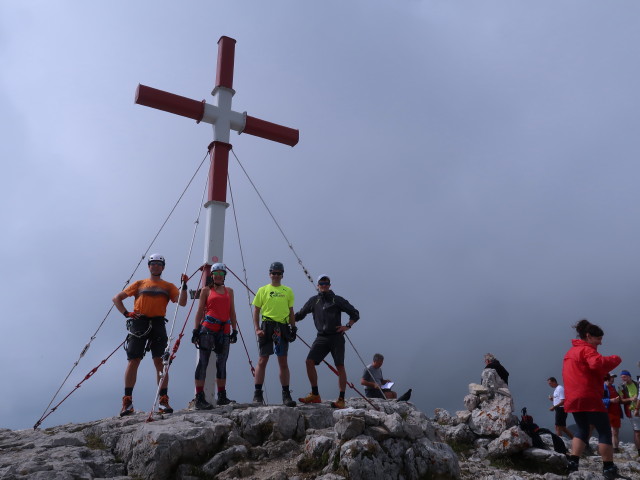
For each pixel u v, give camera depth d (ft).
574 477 22.65
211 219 32.42
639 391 34.71
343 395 26.40
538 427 27.20
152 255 27.61
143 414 25.17
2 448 21.74
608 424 22.47
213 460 19.72
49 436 23.24
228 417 22.84
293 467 19.65
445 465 20.17
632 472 27.45
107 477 19.38
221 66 36.42
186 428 20.72
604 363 22.07
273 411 22.25
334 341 26.78
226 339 26.40
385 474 18.88
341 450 19.03
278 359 27.02
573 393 22.89
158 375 26.21
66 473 18.22
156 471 19.10
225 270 26.91
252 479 18.75
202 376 25.26
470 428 28.48
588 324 23.44
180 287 28.32
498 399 28.86
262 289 28.14
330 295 27.53
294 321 28.02
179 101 34.35
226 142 34.68
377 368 36.29
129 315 26.40
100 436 22.33
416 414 28.02
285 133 37.70
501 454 25.95
